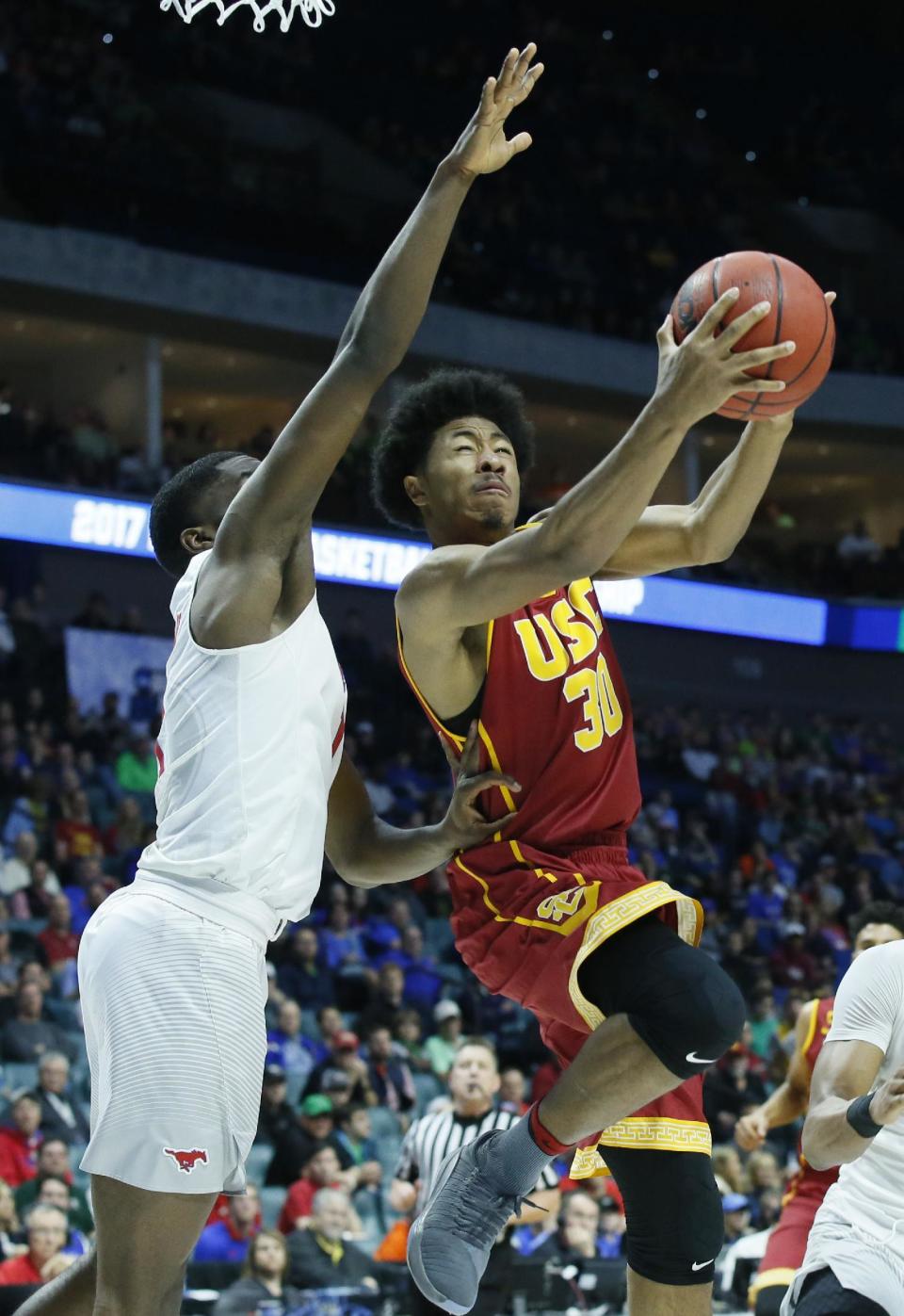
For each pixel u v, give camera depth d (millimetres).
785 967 15109
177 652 2705
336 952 12391
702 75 30031
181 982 2512
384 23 27500
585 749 2986
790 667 23250
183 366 22188
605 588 21406
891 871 18641
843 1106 3381
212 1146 2471
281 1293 7348
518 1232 7734
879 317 28406
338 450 2592
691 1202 2904
